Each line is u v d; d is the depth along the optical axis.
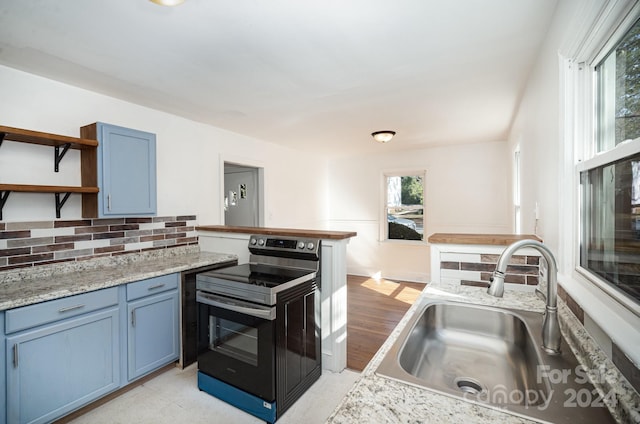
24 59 1.97
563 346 0.99
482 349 1.29
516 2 1.45
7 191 1.92
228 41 1.77
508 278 1.67
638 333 0.75
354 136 4.16
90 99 2.50
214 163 3.60
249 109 3.00
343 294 2.43
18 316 1.63
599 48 1.11
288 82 2.36
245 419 1.92
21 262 2.10
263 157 4.39
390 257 5.46
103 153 2.31
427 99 2.76
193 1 1.41
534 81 2.08
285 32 1.68
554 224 1.51
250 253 2.71
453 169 4.91
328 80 2.33
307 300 2.20
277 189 4.66
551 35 1.58
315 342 2.30
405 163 5.30
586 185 1.21
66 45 1.80
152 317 2.29
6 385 1.60
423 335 1.27
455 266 1.79
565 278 1.30
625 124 0.96
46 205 2.23
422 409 0.67
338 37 1.74
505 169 4.57
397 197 5.57
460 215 4.88
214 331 2.13
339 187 5.93
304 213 5.29
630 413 0.60
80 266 2.36
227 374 2.05
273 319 1.86
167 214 3.06
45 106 2.24
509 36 1.74
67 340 1.82
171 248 3.04
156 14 1.51
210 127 3.57
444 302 1.41
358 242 5.75
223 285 2.06
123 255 2.64
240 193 4.56
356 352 2.75
